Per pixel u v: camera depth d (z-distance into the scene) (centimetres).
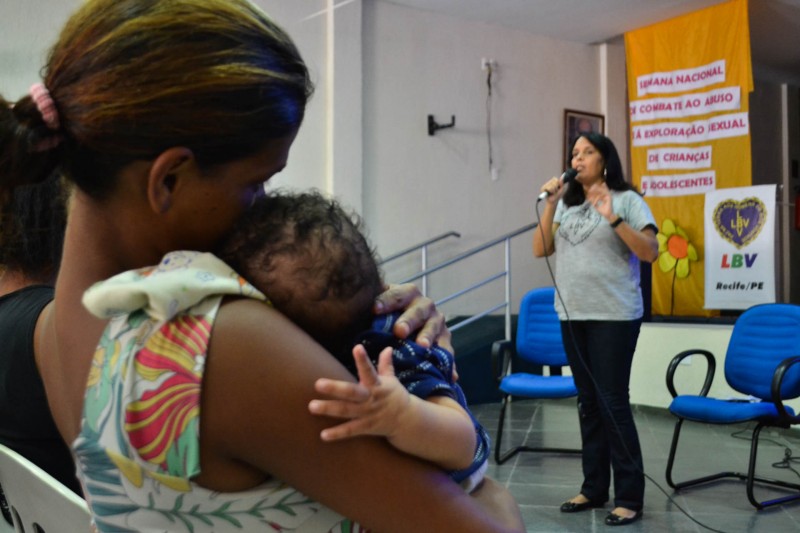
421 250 657
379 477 60
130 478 60
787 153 935
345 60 607
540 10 656
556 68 731
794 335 344
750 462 322
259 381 58
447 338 82
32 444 107
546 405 619
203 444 58
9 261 118
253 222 70
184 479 58
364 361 57
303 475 59
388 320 76
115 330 62
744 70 607
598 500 320
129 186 64
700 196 628
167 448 58
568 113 735
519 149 709
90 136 62
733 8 616
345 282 68
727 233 558
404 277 647
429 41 661
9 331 102
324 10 603
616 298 292
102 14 62
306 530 63
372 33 632
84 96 61
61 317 69
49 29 487
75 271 70
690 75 638
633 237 283
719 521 301
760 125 910
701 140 630
